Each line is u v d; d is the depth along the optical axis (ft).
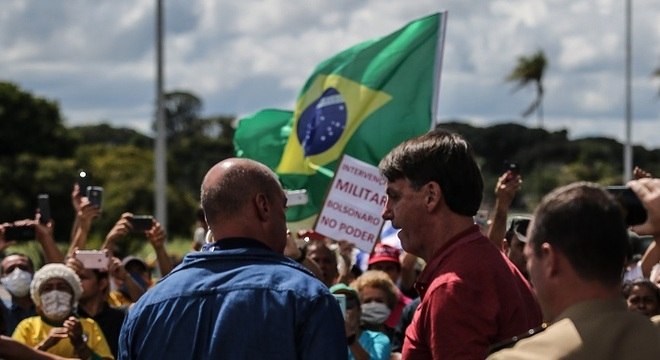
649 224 13.52
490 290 15.12
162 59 89.66
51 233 31.37
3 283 31.27
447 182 15.56
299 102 36.29
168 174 257.14
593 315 12.17
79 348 25.30
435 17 35.29
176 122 350.64
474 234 15.65
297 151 36.24
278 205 15.80
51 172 213.66
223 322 15.03
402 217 15.76
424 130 35.14
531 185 222.48
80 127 357.00
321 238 35.35
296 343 15.05
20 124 231.91
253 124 37.88
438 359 14.98
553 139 276.41
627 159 117.19
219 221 15.66
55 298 27.35
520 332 15.25
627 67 117.50
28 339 27.35
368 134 35.50
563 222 12.30
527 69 242.17
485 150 279.08
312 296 15.14
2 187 213.25
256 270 15.31
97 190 31.86
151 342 15.29
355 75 35.63
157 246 31.76
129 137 358.64
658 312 25.11
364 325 29.53
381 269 36.06
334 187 31.55
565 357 12.00
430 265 15.58
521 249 21.83
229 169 15.71
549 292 12.41
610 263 12.26
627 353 12.05
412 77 35.32
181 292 15.34
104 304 29.50
